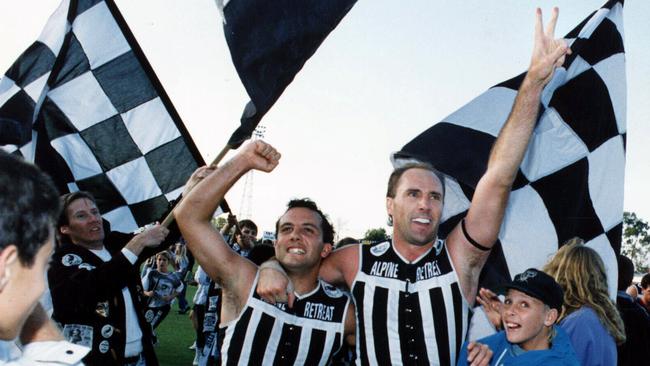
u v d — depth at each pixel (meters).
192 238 2.50
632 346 3.44
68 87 4.37
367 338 2.48
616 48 3.71
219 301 4.65
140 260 3.37
